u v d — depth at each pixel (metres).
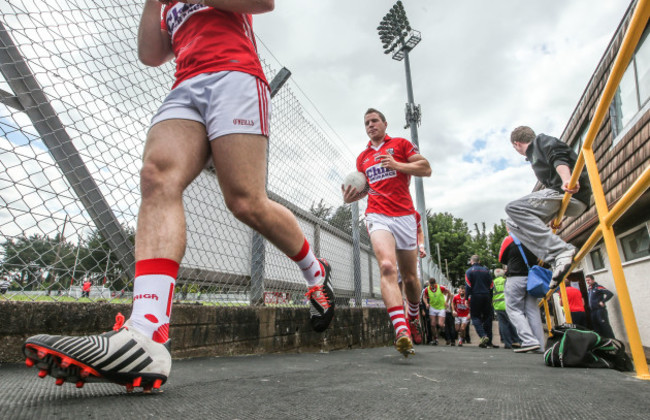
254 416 0.88
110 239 2.02
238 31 1.45
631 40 1.46
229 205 1.51
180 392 1.16
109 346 1.00
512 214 3.10
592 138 1.97
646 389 1.37
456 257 41.28
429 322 8.66
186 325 2.32
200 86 1.34
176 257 1.18
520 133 3.59
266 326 2.95
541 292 4.07
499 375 1.78
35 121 1.79
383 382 1.49
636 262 6.90
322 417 0.89
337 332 3.99
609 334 7.16
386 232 2.97
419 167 2.98
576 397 1.20
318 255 4.16
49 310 1.75
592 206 7.85
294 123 3.82
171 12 1.54
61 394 1.05
